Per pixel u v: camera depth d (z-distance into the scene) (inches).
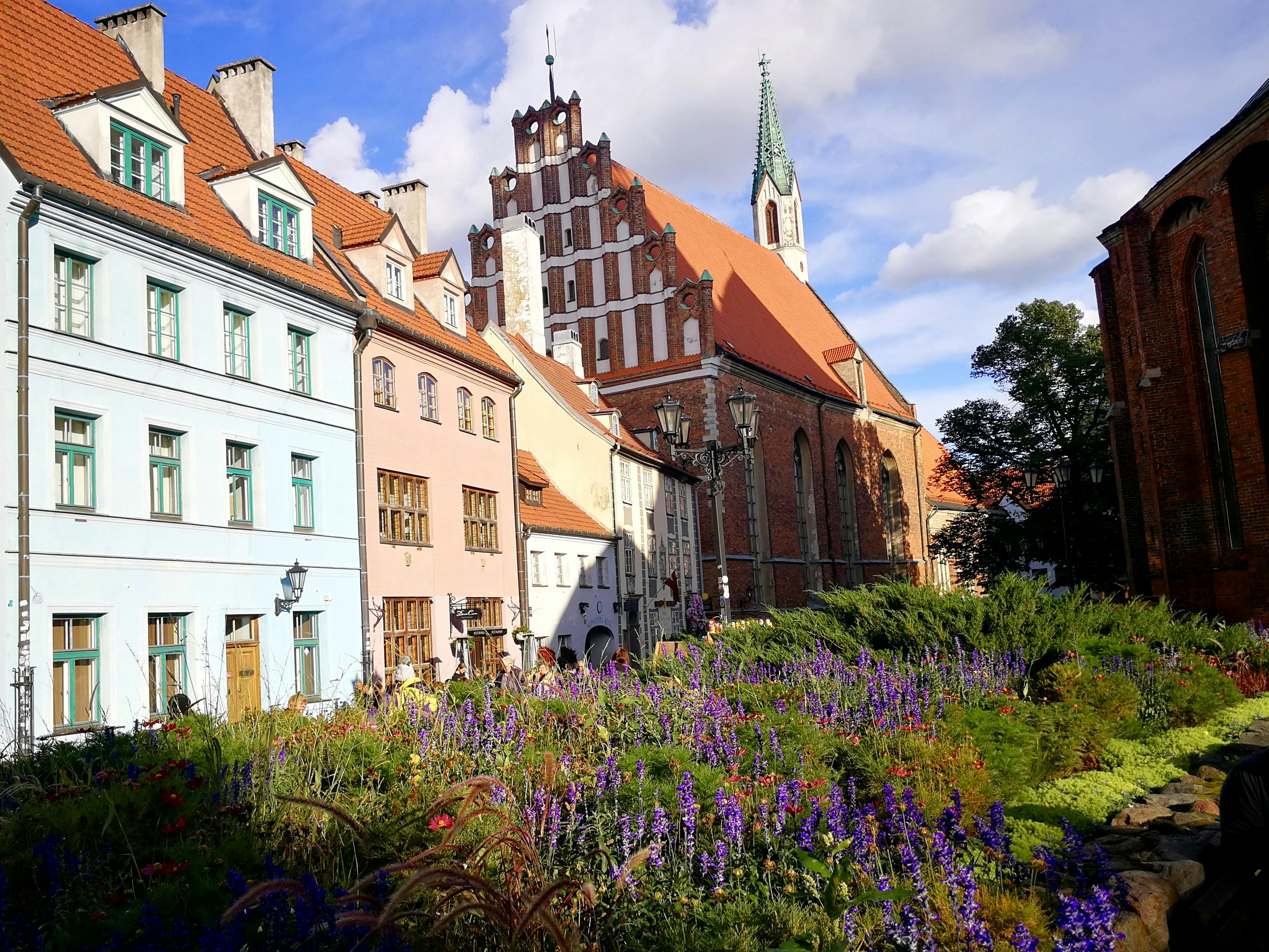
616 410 1797.5
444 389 1208.2
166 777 291.4
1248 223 1111.6
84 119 785.6
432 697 498.9
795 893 265.6
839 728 439.2
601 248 2235.5
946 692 528.7
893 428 3090.6
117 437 756.0
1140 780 460.4
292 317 962.1
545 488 1601.9
